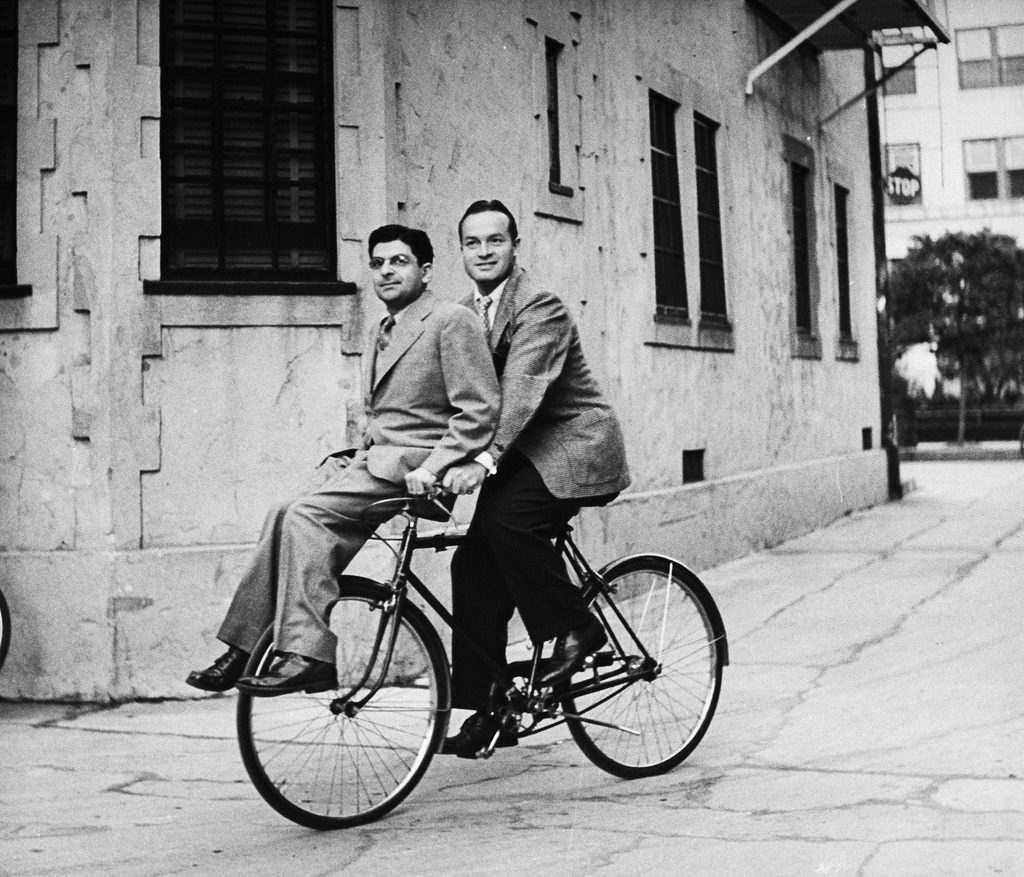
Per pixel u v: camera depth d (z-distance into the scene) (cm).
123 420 670
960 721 584
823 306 1520
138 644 668
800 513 1351
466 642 479
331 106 716
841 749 545
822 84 1551
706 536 1105
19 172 679
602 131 974
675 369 1088
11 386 683
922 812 455
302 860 424
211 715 638
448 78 782
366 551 706
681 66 1129
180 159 697
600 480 482
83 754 566
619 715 509
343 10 714
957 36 3691
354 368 705
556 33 910
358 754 463
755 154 1307
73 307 673
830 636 796
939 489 1942
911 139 3709
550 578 473
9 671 674
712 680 534
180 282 680
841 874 395
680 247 1129
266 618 441
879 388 1753
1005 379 3156
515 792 498
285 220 714
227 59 705
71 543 675
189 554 674
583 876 400
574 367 488
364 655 469
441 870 410
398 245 469
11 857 431
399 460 452
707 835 438
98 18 672
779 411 1347
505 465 487
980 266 2970
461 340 459
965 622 826
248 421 691
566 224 917
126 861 426
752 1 1303
